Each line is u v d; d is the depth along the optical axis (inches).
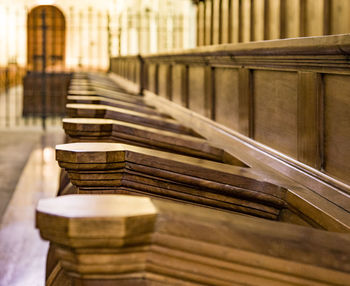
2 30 677.9
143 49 672.4
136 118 111.0
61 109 483.5
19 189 209.0
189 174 62.9
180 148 89.9
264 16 214.5
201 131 110.3
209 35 288.2
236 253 32.5
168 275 32.5
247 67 87.7
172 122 115.4
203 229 32.8
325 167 60.2
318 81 60.6
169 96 173.8
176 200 63.2
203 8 300.7
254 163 76.2
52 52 691.4
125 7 671.1
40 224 31.5
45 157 286.7
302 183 62.4
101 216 30.4
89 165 58.4
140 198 36.1
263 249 33.0
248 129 89.0
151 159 61.5
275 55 68.2
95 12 680.4
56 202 33.9
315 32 169.9
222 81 108.7
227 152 87.1
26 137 364.5
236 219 35.9
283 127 73.7
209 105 118.8
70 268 31.8
